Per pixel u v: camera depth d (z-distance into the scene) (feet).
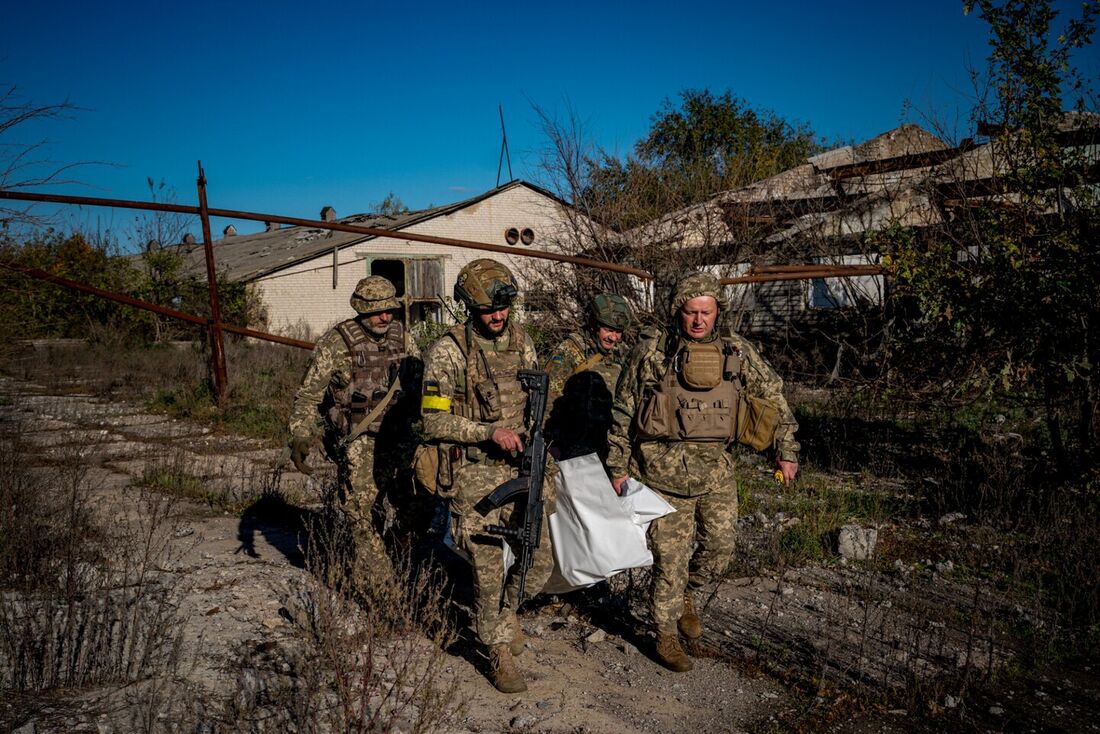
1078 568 15.71
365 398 13.93
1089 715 11.66
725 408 12.43
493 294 11.82
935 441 28.37
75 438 28.19
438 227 81.20
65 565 13.96
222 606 13.79
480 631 11.78
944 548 18.56
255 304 76.95
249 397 36.78
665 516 12.61
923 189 30.73
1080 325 19.95
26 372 44.60
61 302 57.21
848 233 39.22
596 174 37.40
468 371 12.08
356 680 11.18
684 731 10.89
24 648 10.58
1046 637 13.98
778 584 16.07
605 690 11.98
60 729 9.38
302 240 96.73
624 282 35.19
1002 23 21.83
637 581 15.89
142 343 63.41
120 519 18.38
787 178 41.52
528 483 11.52
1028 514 19.57
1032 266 20.63
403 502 14.65
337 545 14.74
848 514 21.02
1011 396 24.27
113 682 10.70
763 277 23.97
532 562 11.70
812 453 27.94
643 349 12.75
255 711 10.18
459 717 10.63
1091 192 20.94
